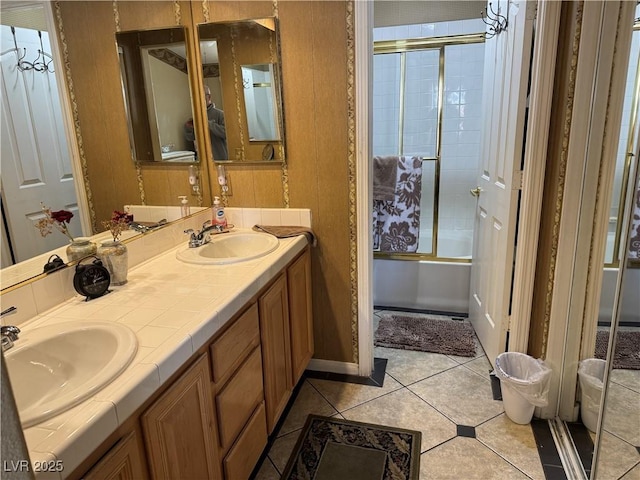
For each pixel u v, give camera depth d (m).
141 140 1.85
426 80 3.49
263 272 1.67
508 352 2.15
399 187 3.26
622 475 1.37
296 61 2.09
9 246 1.26
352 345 2.42
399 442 1.92
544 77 1.81
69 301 1.41
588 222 1.77
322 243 2.30
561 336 1.93
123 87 1.76
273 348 1.82
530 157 1.91
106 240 1.67
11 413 0.52
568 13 1.73
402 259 3.27
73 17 1.52
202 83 2.23
